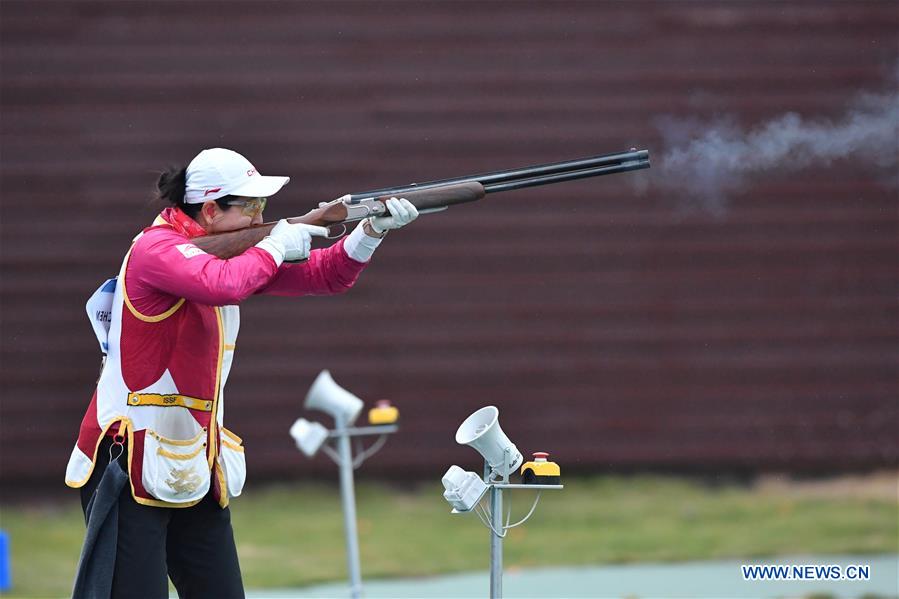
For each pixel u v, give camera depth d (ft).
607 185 125.08
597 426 125.39
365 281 124.98
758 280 125.49
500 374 124.98
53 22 123.85
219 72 124.36
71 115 124.16
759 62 123.75
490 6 124.26
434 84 124.36
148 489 49.80
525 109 124.16
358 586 78.89
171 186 51.96
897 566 95.40
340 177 124.26
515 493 122.42
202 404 50.93
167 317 49.85
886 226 125.29
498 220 125.08
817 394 125.80
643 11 124.06
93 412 50.96
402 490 124.77
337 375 124.57
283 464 124.36
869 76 123.75
